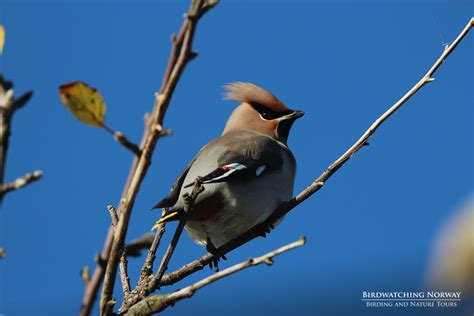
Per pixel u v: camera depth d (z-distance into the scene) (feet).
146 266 22.50
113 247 13.85
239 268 15.25
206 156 32.24
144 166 12.71
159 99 12.15
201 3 11.67
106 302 14.48
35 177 12.12
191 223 31.45
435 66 21.89
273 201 32.17
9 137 12.53
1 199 12.00
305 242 14.60
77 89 12.31
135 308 16.74
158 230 23.31
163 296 16.60
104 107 12.45
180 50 12.26
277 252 14.74
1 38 12.72
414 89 22.53
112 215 20.35
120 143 12.53
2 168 12.36
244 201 30.78
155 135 12.32
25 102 12.76
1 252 12.98
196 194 19.02
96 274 12.88
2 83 12.79
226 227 31.45
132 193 13.07
